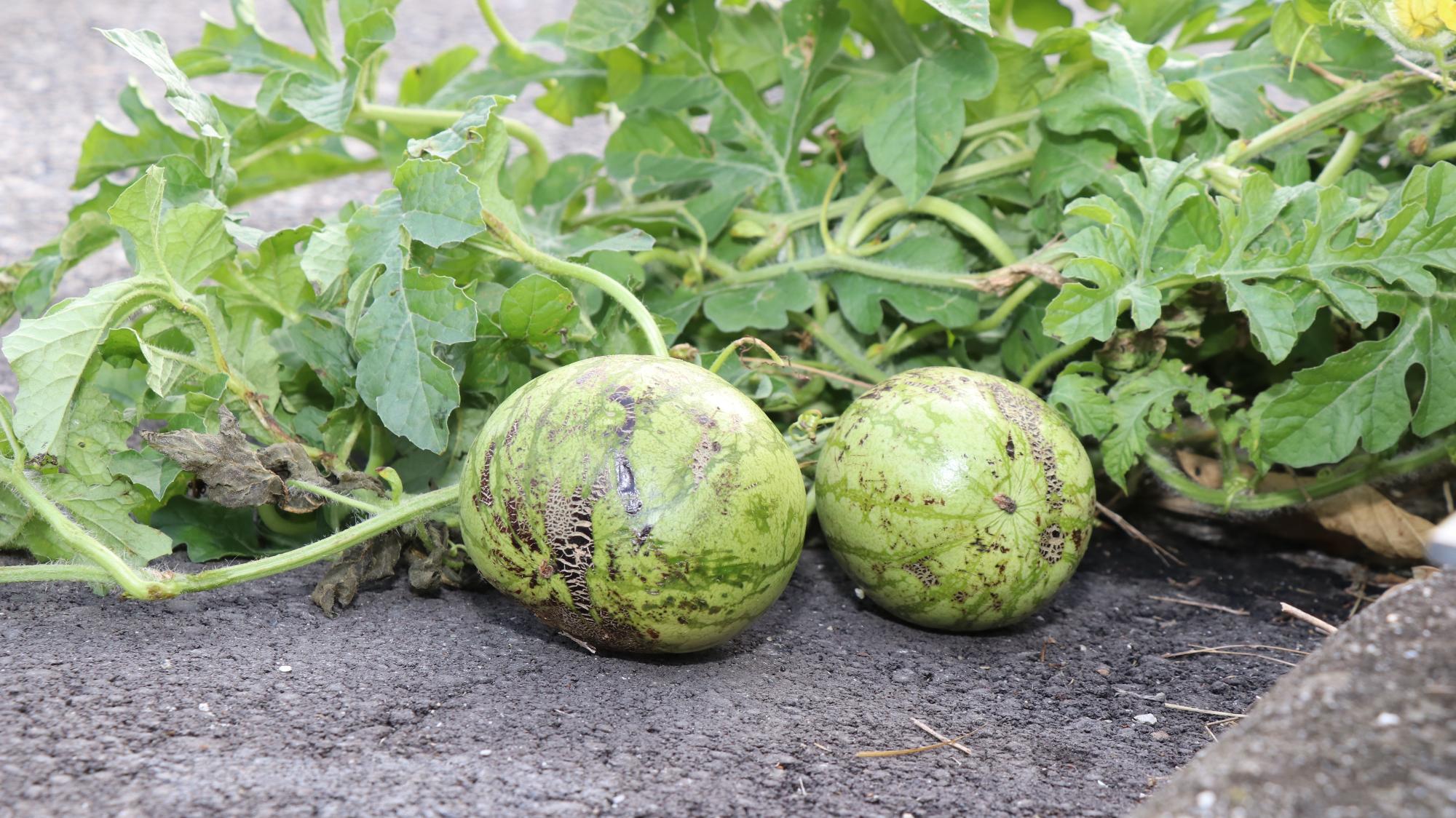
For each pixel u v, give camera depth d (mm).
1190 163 1165
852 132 1280
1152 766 1046
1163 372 1198
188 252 1144
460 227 1135
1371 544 1247
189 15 2482
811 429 1164
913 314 1243
